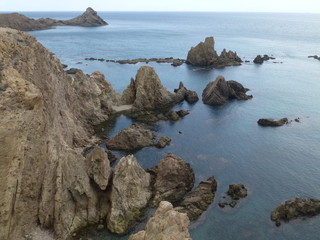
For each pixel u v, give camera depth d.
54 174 47.81
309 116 97.25
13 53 52.22
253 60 191.00
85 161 50.94
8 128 41.41
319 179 62.25
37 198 45.22
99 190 50.53
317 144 77.62
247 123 91.00
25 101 45.50
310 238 46.47
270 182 60.66
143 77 100.75
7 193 39.66
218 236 46.66
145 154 70.50
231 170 64.62
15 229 41.16
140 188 52.75
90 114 86.75
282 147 75.81
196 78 143.00
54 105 58.81
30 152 44.16
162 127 86.50
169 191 54.81
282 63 182.88
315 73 157.62
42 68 58.47
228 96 113.25
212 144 76.50
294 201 52.53
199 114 97.56
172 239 31.70
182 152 71.75
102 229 47.22
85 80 88.38
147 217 49.94
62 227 45.44
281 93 121.69
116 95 104.31
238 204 53.66
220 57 178.12
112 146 73.12
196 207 51.94
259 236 46.75
